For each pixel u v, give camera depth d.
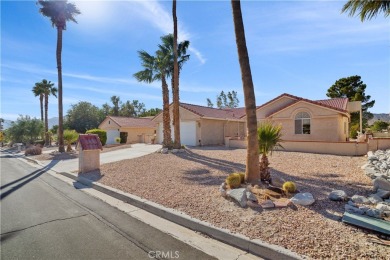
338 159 11.48
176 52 15.84
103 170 10.78
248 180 6.75
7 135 34.62
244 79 6.88
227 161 11.81
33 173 11.85
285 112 18.83
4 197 7.09
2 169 13.60
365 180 6.93
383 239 3.55
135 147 23.11
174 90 16.23
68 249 3.84
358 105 21.23
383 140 12.65
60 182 9.33
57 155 19.17
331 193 5.38
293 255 3.24
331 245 3.42
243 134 29.39
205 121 23.27
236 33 6.98
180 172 9.38
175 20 15.68
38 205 6.22
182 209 5.21
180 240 4.10
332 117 17.00
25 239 4.21
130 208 5.86
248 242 3.69
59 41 20.94
